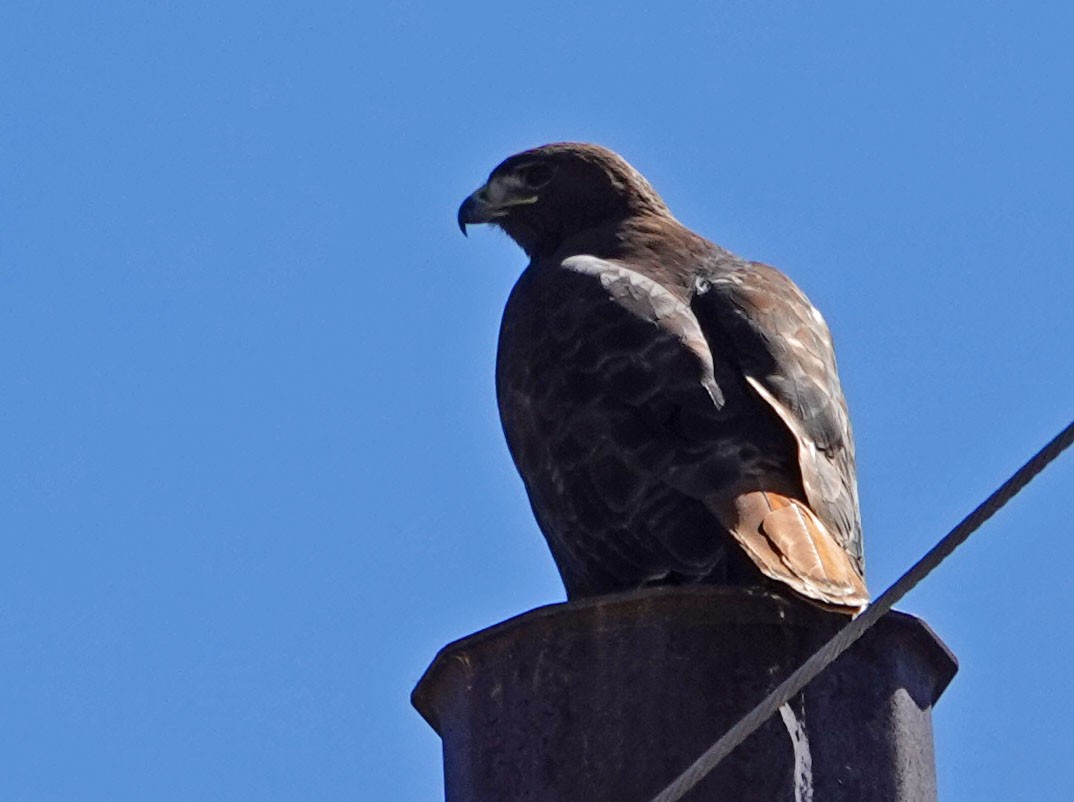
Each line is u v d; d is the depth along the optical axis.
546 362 12.94
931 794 9.20
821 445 12.23
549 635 9.16
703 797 8.71
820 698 9.02
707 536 11.74
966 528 7.47
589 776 8.86
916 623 9.36
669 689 8.96
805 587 9.33
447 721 9.48
